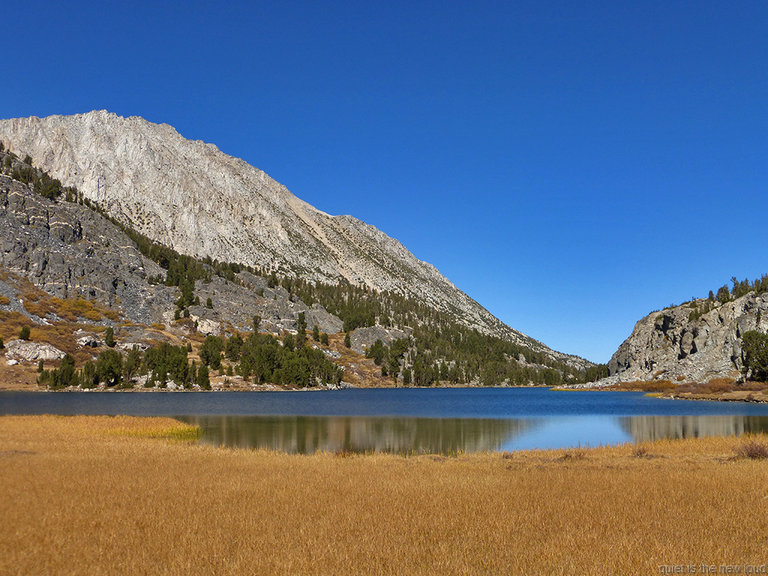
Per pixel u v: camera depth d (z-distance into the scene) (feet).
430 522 60.54
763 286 575.38
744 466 102.78
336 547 50.93
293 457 120.47
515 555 48.42
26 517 61.46
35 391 426.10
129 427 185.37
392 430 212.02
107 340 572.92
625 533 56.18
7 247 649.61
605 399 461.37
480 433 202.39
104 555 48.98
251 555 48.44
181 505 68.33
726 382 482.28
